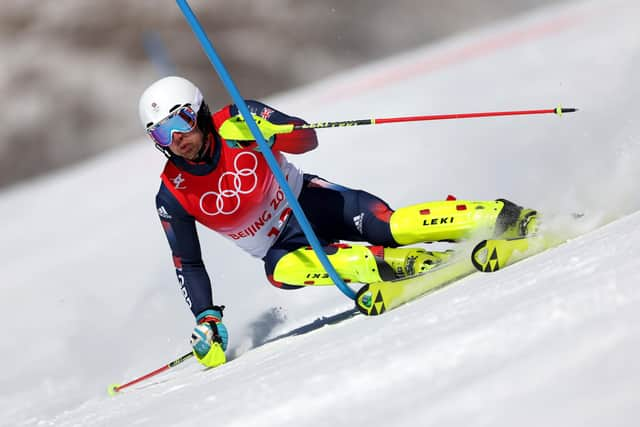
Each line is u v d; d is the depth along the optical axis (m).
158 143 13.67
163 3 132.88
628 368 4.62
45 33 128.62
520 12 140.12
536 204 16.16
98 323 23.52
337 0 140.25
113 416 11.18
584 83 36.28
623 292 5.94
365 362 7.04
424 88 50.81
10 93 123.44
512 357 5.58
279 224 14.57
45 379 19.36
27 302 30.38
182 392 11.12
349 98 58.69
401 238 13.73
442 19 141.25
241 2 136.12
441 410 5.10
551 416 4.42
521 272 9.55
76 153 122.12
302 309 17.19
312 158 36.88
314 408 6.44
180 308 22.05
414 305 11.03
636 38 44.16
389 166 30.98
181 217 14.47
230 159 14.07
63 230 45.75
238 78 131.75
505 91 41.00
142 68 128.75
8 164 119.62
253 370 10.52
